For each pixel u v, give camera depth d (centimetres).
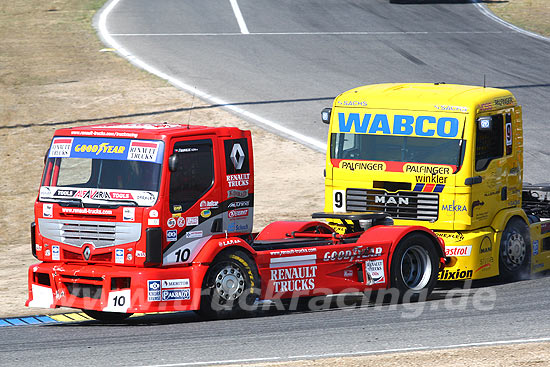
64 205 2427
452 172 2838
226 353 2019
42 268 2456
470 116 2838
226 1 10725
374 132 2952
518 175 3091
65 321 2591
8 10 10219
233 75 7281
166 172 2339
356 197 2970
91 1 10806
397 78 7081
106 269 2367
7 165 5222
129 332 2336
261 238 2897
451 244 2858
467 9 10406
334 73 7312
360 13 10000
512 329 2202
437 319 2375
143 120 5944
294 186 4719
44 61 7819
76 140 2455
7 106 6406
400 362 1870
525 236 3066
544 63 7762
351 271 2648
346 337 2162
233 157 2503
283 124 5891
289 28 9212
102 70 7475
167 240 2348
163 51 8169
